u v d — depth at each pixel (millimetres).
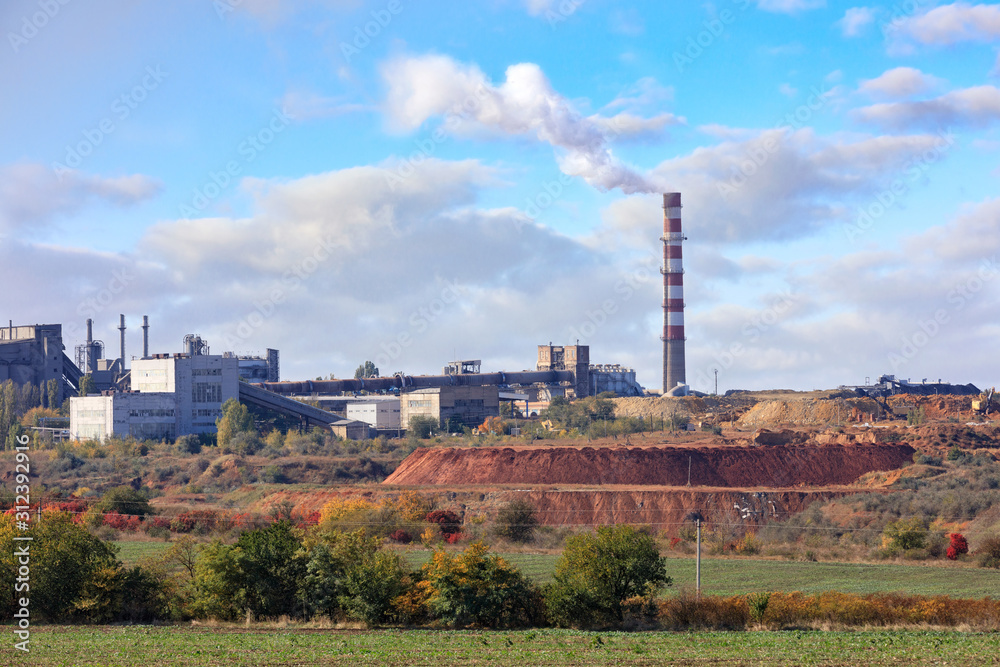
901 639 47750
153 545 91125
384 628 54062
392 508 109312
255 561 56281
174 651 44062
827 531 105000
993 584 73562
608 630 53906
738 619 55094
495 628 54656
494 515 115750
